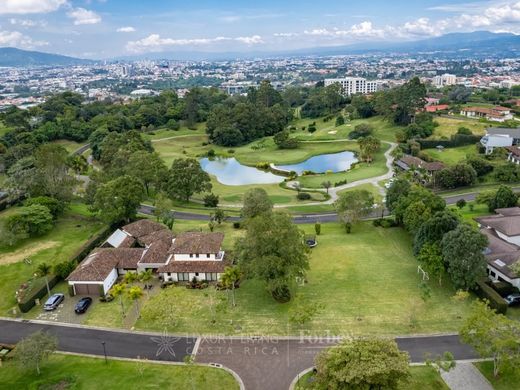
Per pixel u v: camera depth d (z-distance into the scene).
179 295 65.69
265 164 168.75
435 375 49.84
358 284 71.50
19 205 113.50
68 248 87.94
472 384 48.50
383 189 128.88
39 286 71.75
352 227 97.38
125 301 68.62
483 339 47.47
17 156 154.00
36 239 92.50
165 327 61.28
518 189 119.88
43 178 108.31
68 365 53.84
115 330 61.06
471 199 114.56
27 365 50.16
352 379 39.56
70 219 104.94
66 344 58.22
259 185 142.50
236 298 68.44
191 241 77.06
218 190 137.50
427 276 72.38
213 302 67.25
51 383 50.03
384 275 74.31
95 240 88.56
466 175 122.62
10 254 85.31
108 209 94.50
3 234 84.69
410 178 132.12
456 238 65.75
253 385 49.62
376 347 42.28
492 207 101.44
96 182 115.06
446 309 63.50
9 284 74.44
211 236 78.69
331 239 90.94
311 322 61.28
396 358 41.09
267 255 64.50
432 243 72.50
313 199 122.75
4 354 55.81
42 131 198.88
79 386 49.69
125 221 100.69
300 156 179.12
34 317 64.94
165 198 107.12
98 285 70.12
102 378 51.06
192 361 52.69
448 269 66.94
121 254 78.50
